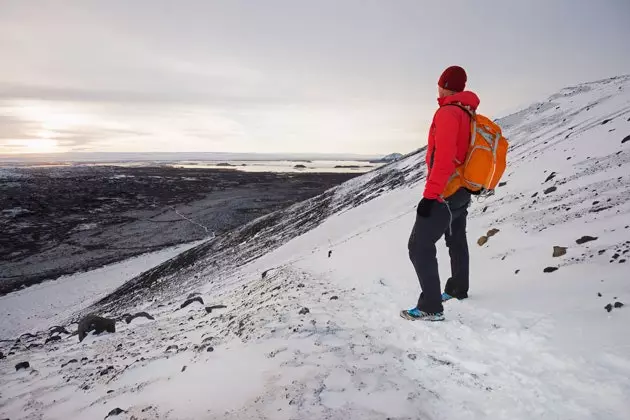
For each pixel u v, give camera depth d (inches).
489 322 150.5
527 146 663.8
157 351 216.7
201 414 114.4
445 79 146.9
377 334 161.3
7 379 236.7
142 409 128.5
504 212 342.3
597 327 127.1
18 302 1221.1
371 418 100.5
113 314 846.5
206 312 323.3
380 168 1750.7
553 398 101.4
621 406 92.9
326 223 805.2
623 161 319.0
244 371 139.3
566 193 315.3
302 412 104.5
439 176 138.7
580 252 203.0
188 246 1957.4
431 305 160.7
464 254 178.4
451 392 113.2
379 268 294.8
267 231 1330.0
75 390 184.5
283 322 187.5
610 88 808.9
